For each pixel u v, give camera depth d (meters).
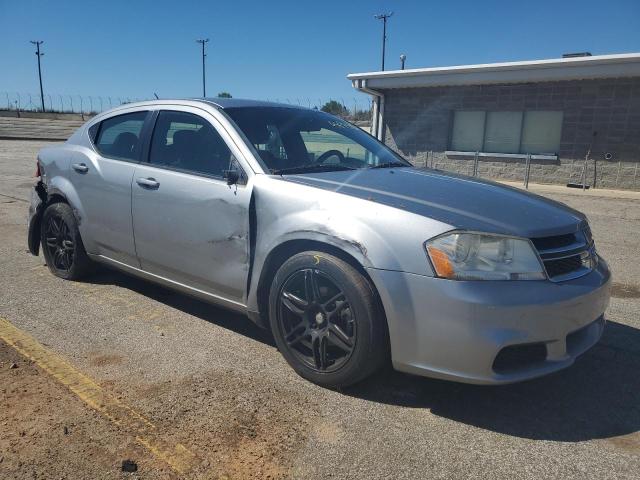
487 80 15.45
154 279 4.14
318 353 3.12
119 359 3.46
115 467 2.42
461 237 2.73
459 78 15.86
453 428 2.81
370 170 3.80
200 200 3.62
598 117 14.70
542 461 2.56
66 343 3.68
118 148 4.41
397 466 2.49
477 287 2.67
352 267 2.95
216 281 3.62
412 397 3.09
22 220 7.93
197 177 3.70
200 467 2.44
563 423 2.88
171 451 2.54
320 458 2.53
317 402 3.01
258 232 3.34
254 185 3.38
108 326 3.98
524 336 2.68
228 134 3.70
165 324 4.05
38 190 5.11
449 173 4.08
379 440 2.68
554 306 2.72
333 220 3.00
